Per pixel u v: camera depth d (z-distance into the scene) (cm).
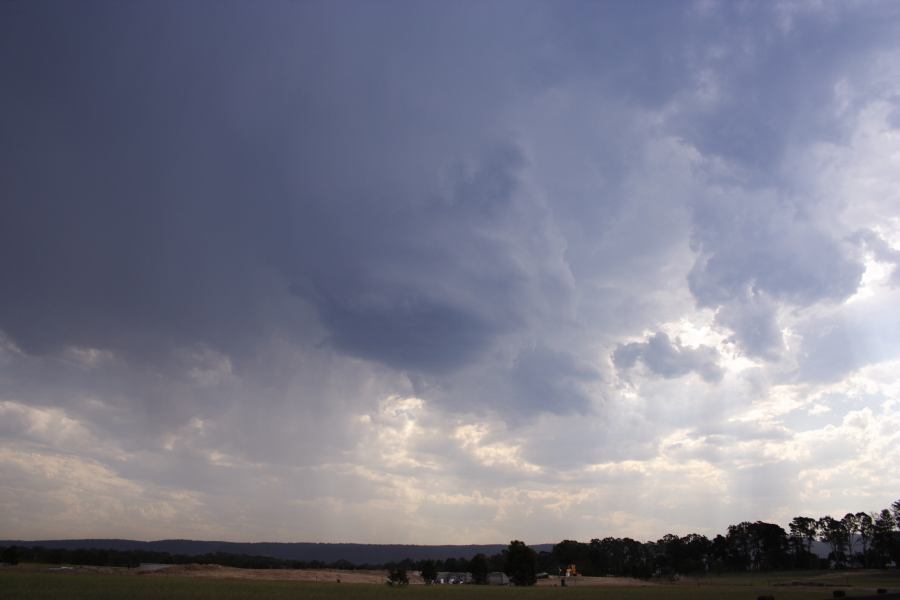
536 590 11294
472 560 18775
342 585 11969
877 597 6888
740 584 16538
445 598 7788
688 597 8238
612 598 8019
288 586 10256
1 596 5881
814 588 12344
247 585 9881
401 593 9212
